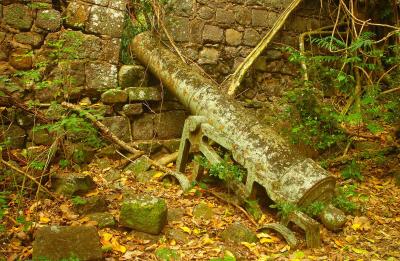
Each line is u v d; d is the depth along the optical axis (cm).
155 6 618
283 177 416
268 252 378
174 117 621
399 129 618
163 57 581
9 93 518
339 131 599
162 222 395
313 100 592
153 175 523
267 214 443
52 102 533
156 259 355
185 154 514
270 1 710
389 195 502
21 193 416
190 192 479
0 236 366
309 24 744
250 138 450
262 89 714
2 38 528
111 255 354
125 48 621
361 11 768
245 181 472
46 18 547
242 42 696
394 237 412
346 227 424
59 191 448
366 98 573
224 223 422
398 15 759
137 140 596
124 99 586
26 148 523
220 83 686
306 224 387
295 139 571
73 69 564
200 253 366
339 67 741
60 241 329
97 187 484
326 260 364
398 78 648
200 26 663
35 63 546
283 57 728
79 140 548
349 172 537
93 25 577
